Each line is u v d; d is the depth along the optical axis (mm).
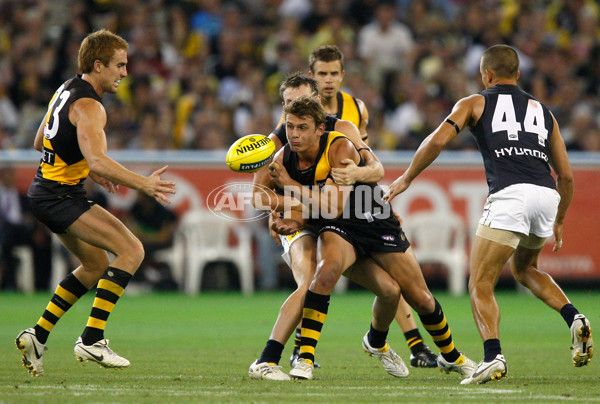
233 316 37406
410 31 65312
